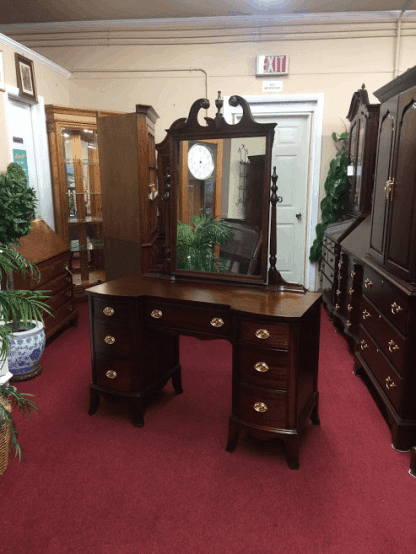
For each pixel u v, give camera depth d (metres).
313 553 1.60
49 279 3.49
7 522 1.75
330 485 1.96
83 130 4.52
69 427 2.43
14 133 3.93
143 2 4.12
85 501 1.86
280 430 2.08
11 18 4.53
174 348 2.73
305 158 4.91
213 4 4.18
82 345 3.61
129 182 4.07
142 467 2.09
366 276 2.83
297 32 4.54
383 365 2.45
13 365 2.93
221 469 2.07
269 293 2.31
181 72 4.76
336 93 4.63
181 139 2.40
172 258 2.60
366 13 4.39
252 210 2.33
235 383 2.15
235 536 1.68
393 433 2.25
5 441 1.98
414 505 1.83
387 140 2.50
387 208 2.44
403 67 4.52
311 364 2.28
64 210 4.52
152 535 1.68
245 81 4.71
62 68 4.66
